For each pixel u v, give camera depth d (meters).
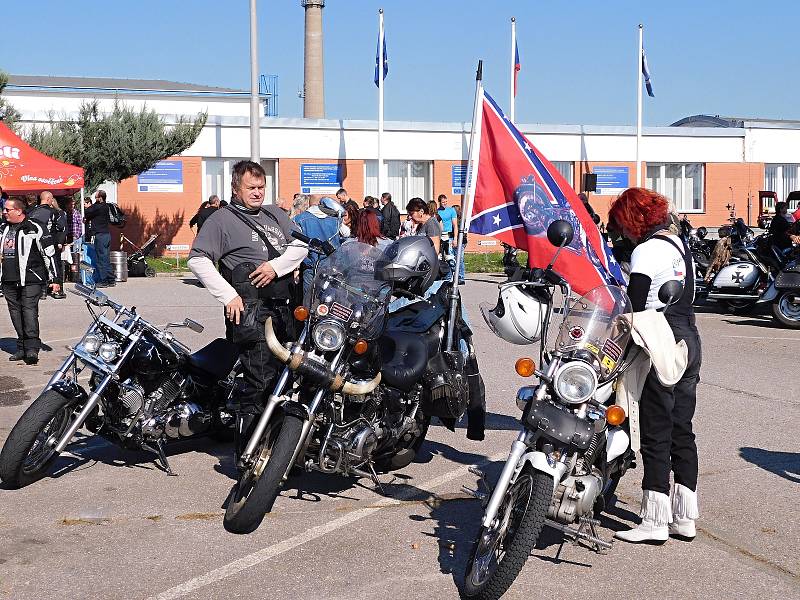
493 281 22.09
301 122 30.41
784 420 8.16
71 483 6.21
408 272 5.54
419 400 6.20
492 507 4.46
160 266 25.86
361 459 5.59
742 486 6.30
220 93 41.84
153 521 5.50
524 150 7.21
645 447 5.25
